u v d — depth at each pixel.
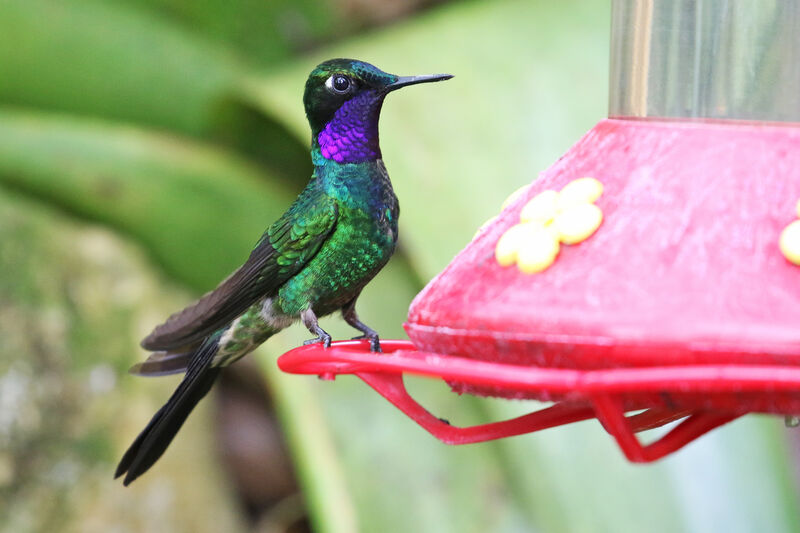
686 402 3.91
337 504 8.88
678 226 4.12
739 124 4.52
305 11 10.64
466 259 4.61
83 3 10.42
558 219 4.32
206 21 10.59
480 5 10.36
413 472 9.16
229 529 10.46
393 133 9.12
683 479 8.16
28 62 10.56
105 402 10.15
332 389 9.39
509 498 9.02
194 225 10.66
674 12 4.86
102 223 10.83
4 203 10.50
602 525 8.16
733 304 3.80
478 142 9.12
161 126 10.86
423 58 9.72
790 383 3.51
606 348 3.85
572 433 8.38
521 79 9.50
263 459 10.95
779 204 4.14
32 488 9.62
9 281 10.11
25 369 9.88
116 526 9.84
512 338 4.04
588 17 9.97
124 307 10.49
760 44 4.77
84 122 10.77
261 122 10.71
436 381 9.48
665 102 4.83
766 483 8.17
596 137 4.85
